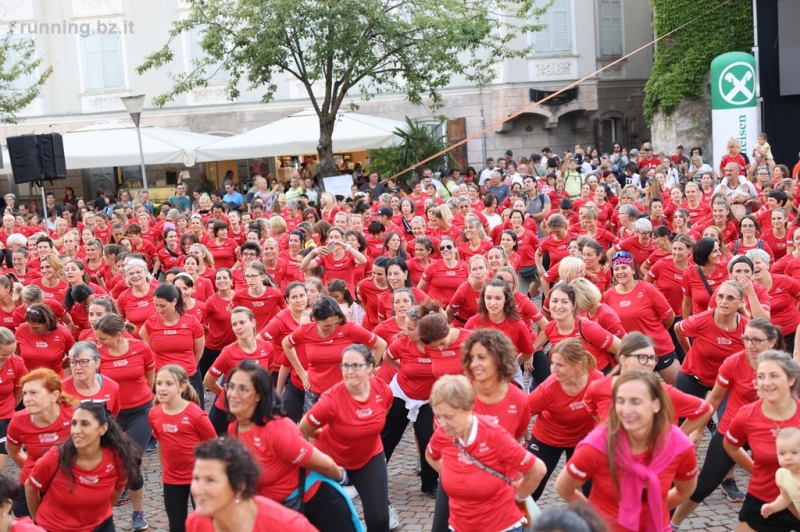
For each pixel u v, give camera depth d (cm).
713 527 679
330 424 625
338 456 631
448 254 1055
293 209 1666
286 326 891
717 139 2341
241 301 1014
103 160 2330
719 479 632
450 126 2908
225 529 422
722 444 632
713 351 761
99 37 2995
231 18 2244
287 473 548
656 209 1348
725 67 2295
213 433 635
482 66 2372
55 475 580
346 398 621
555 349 613
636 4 3078
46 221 1611
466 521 513
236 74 2205
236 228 1594
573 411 625
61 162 1600
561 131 2983
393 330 827
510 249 1225
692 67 2692
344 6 2041
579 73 2945
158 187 3031
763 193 1530
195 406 638
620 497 457
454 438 508
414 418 748
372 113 2959
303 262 1153
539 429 652
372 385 639
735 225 1229
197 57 2992
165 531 747
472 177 2303
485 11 2309
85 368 704
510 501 514
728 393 674
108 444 581
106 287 1304
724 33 2666
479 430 507
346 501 575
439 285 1065
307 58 2162
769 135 2458
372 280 1016
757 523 576
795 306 898
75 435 566
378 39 2180
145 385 811
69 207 2270
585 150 3014
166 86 3012
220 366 815
